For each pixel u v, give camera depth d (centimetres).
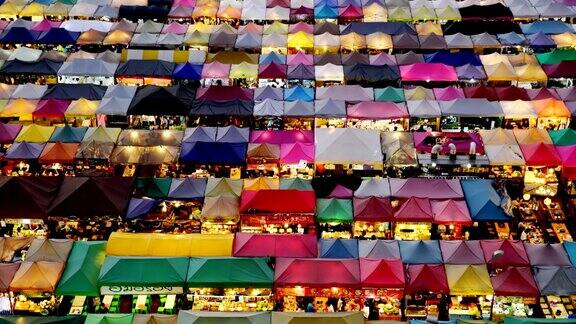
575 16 4806
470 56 4159
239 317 2214
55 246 2558
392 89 3734
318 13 4866
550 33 4553
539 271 2502
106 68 4003
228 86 3759
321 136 3319
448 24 4678
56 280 2416
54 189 2927
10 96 3678
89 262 2495
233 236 2656
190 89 3750
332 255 2581
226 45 4419
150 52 4178
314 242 2630
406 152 3195
